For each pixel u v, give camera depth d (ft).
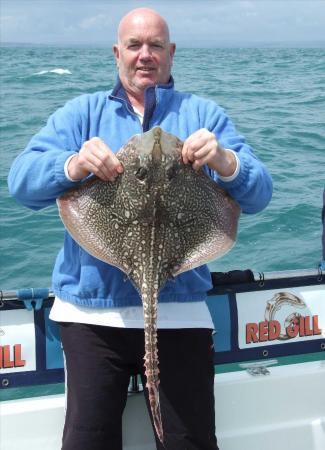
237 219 8.18
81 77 98.22
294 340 10.74
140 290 7.61
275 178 33.40
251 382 10.36
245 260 22.94
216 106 9.14
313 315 10.77
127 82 8.88
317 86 83.15
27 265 22.91
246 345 10.52
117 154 7.76
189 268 7.91
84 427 8.31
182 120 8.84
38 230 26.18
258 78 98.12
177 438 8.42
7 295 9.45
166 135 7.63
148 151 7.47
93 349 8.45
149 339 7.23
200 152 7.55
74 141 8.70
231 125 9.13
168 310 8.47
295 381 10.53
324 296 10.78
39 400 9.93
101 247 7.86
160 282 7.68
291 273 10.54
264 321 10.54
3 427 9.61
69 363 8.59
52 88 79.87
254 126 49.19
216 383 10.27
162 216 7.66
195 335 8.61
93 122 8.78
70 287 8.61
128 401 9.84
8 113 56.39
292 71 120.37
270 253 23.52
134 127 8.77
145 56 8.59
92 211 7.89
